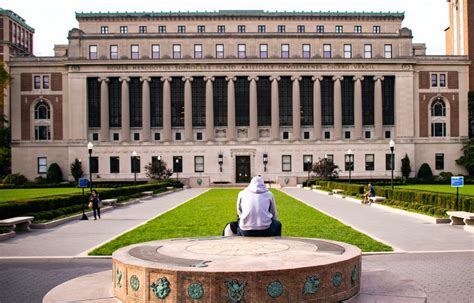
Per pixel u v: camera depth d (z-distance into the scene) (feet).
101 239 88.69
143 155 335.06
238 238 49.16
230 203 165.99
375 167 336.29
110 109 341.21
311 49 343.05
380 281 44.24
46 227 105.19
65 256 71.26
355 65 337.52
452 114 343.67
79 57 336.08
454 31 404.98
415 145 339.98
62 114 337.72
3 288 53.88
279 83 344.49
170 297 35.32
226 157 336.49
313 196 211.00
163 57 339.16
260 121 344.69
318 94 337.31
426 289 51.83
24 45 447.83
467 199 109.81
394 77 341.21
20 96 337.93
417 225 104.78
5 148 352.90
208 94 336.08
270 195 51.49
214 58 333.62
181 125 342.03
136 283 36.96
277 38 342.44
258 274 34.50
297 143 336.29
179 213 130.11
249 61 334.24
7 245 82.28
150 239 83.41
